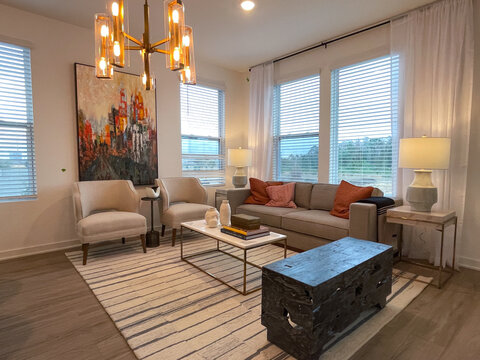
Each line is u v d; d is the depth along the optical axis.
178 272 2.65
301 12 3.06
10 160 3.05
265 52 4.20
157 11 3.01
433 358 1.52
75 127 3.42
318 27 3.41
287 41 3.81
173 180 4.04
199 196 4.03
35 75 3.13
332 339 1.68
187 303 2.09
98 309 2.01
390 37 3.21
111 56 1.72
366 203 2.72
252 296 2.20
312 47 3.96
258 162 4.71
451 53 2.72
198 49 4.08
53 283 2.42
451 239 2.78
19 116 3.08
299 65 4.21
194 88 4.55
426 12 2.90
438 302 2.11
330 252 1.93
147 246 3.42
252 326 1.81
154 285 2.38
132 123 3.81
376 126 3.45
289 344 1.54
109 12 1.72
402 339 1.68
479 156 2.71
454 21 2.71
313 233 3.03
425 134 2.91
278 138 4.64
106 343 1.65
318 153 4.05
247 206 3.89
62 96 3.32
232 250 3.31
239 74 5.11
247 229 2.45
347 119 3.73
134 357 1.53
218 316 1.92
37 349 1.59
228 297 2.18
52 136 3.27
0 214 2.98
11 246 3.05
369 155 3.53
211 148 4.84
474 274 2.63
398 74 3.11
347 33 3.58
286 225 3.30
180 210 3.52
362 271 1.75
